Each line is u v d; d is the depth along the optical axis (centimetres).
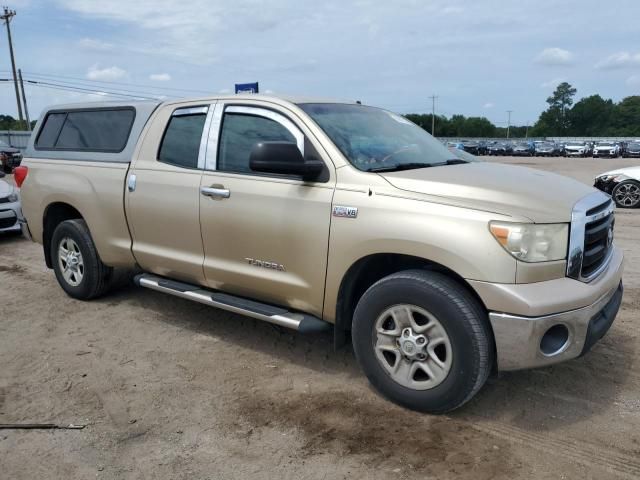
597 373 394
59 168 539
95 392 376
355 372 403
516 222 305
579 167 3200
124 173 481
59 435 326
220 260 424
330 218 358
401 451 306
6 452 310
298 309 395
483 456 301
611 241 389
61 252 559
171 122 462
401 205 334
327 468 293
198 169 432
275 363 418
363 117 431
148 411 352
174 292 462
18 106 4606
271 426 333
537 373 394
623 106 13562
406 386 343
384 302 341
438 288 320
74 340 464
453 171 369
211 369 410
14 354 438
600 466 293
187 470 294
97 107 527
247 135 411
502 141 7288
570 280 318
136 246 482
